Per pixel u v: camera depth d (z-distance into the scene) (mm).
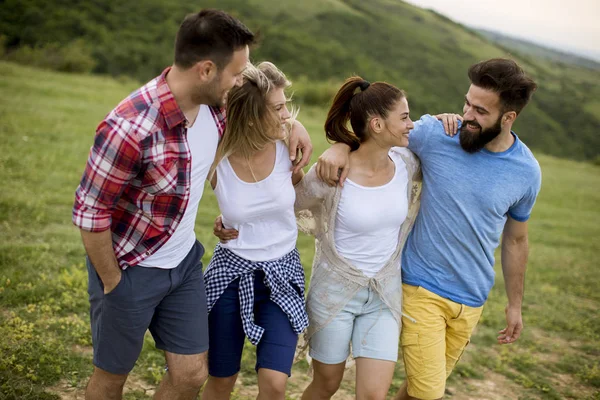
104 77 26641
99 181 2375
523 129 46156
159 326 2822
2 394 3244
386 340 2949
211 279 2949
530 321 6109
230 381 3021
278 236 2941
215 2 51188
